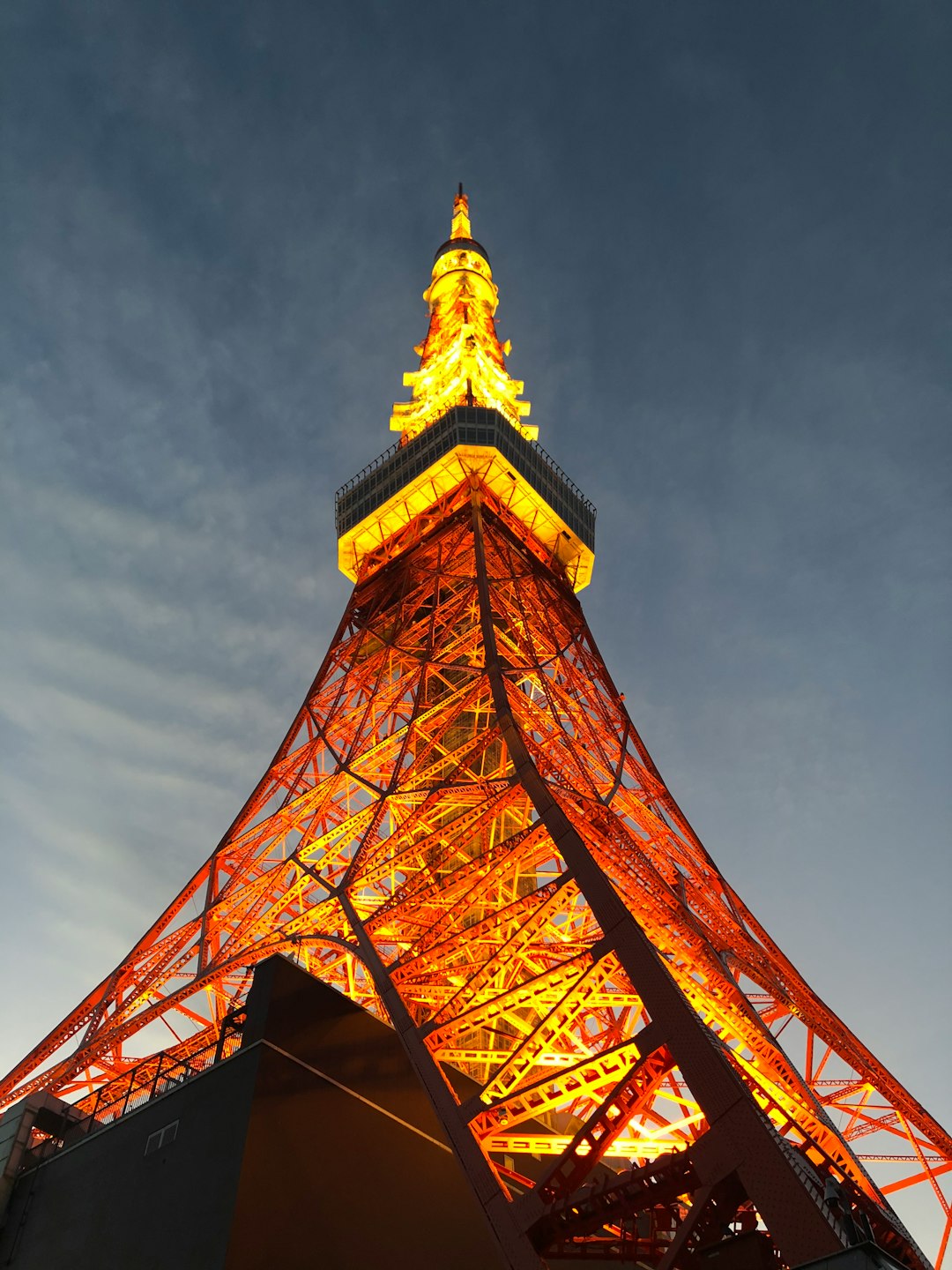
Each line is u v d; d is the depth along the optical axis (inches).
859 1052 1785.2
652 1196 909.2
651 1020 1033.5
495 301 4116.6
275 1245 1152.2
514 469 2928.2
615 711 2463.1
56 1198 1418.6
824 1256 761.6
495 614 2593.5
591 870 1259.2
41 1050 1878.7
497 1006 1211.9
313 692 2613.2
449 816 2230.6
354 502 3117.6
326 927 1761.8
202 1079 1341.0
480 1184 1002.1
